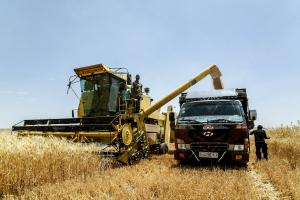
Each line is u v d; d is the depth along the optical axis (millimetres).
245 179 6801
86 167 8234
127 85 12828
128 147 9641
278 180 6707
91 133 9688
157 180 6516
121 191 5508
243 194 5340
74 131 10070
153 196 5340
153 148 13703
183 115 9914
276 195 5797
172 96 11664
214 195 5188
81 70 12055
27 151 6844
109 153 9211
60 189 5828
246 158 8750
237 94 10500
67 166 7695
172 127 10156
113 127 9344
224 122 9078
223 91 10539
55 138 8797
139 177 7012
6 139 7586
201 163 9852
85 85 12117
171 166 9484
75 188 5891
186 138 9359
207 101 10062
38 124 11023
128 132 9656
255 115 10266
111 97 11766
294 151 11641
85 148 8555
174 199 5000
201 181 6418
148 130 12602
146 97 13508
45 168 7121
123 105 11633
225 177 7031
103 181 6594
